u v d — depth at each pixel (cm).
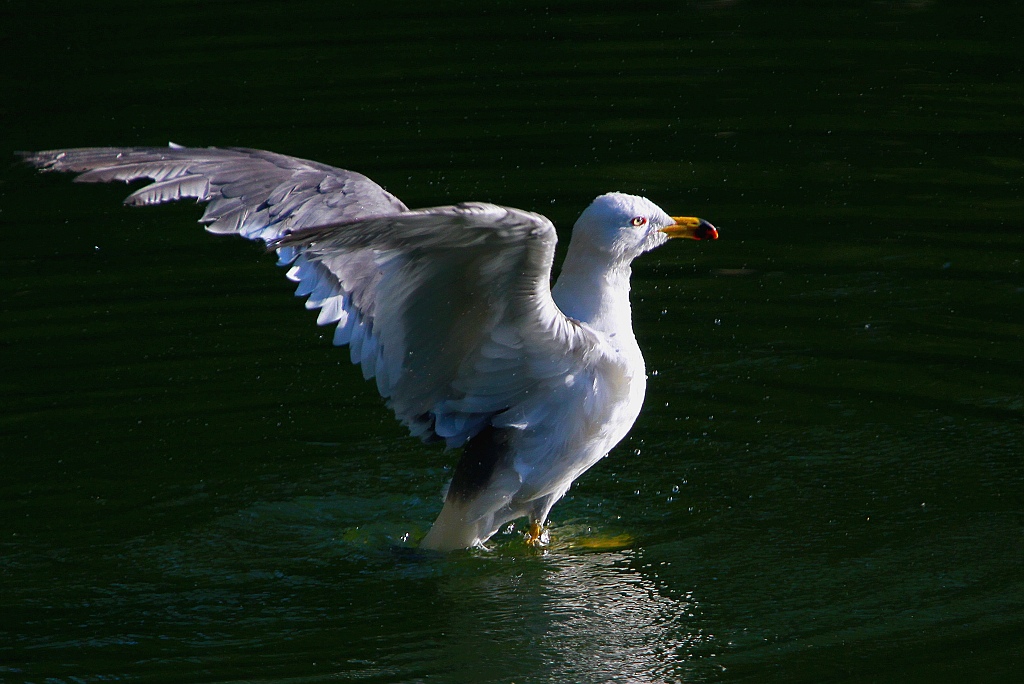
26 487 1068
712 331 1325
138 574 952
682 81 2028
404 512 1048
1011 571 920
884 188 1645
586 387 946
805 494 1044
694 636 852
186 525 1020
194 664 831
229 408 1202
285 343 1323
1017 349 1252
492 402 959
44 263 1522
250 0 2503
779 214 1585
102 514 1033
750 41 2216
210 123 1866
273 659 835
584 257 970
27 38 2273
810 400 1188
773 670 808
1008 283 1390
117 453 1122
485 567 963
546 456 968
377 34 2303
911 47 2147
